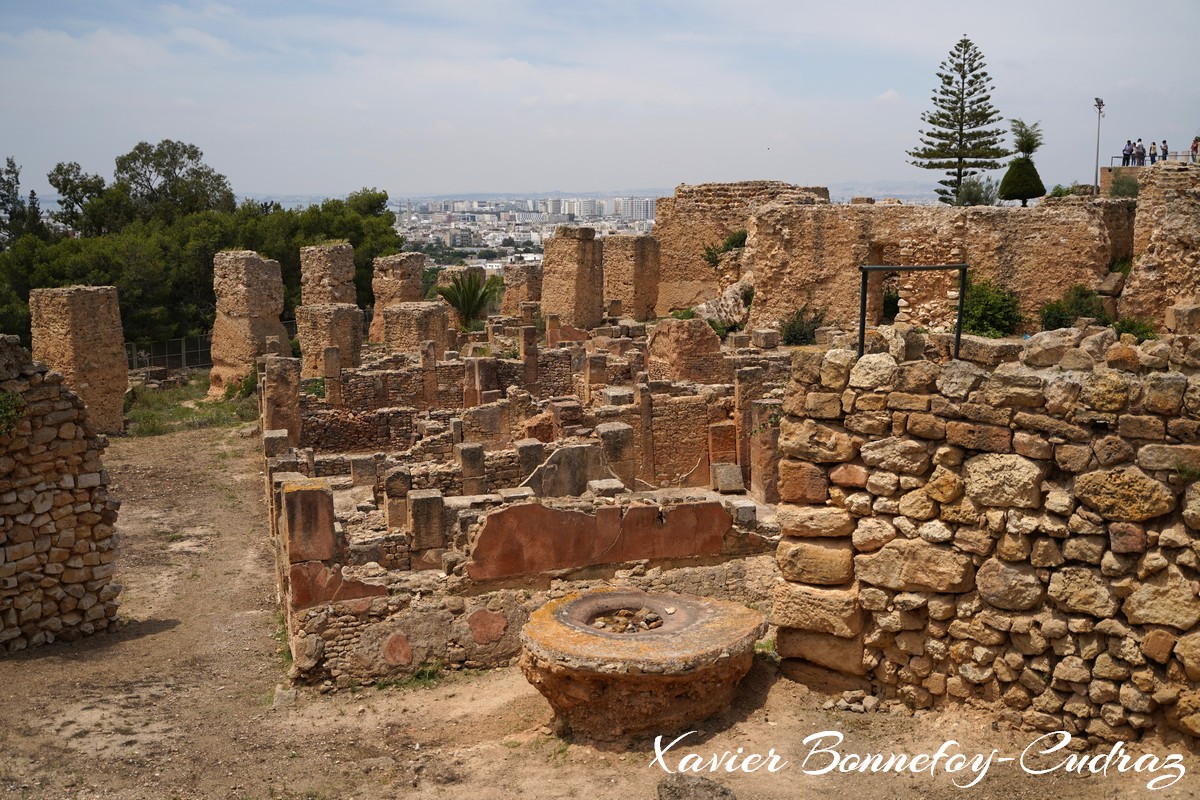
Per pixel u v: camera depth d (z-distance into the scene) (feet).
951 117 213.87
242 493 102.17
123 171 301.84
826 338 156.35
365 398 128.77
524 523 53.06
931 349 37.55
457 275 205.05
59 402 57.67
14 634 56.85
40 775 40.50
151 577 75.05
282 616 61.77
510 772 37.47
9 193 278.05
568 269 197.16
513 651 52.03
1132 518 32.01
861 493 37.35
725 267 201.46
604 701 37.86
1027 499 33.73
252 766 41.04
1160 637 31.71
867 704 37.32
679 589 55.42
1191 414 31.32
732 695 39.14
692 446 104.27
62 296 132.57
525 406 111.14
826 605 37.73
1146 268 140.56
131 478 108.88
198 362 221.25
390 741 43.09
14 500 56.44
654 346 140.97
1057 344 34.68
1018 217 157.48
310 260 189.57
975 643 35.24
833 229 171.22
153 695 49.67
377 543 60.34
